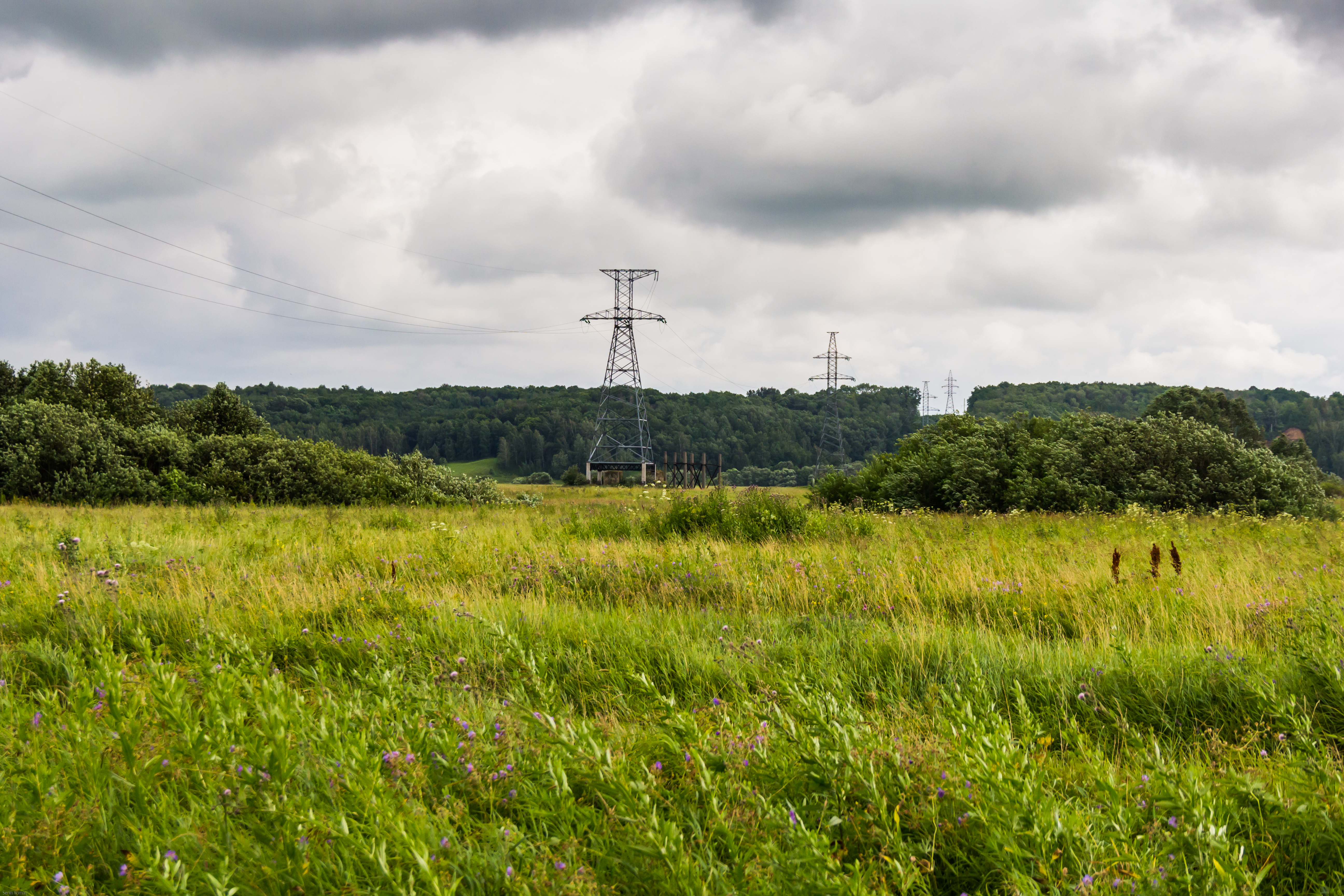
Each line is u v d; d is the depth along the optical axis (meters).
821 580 7.66
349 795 2.76
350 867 2.36
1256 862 2.62
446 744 3.17
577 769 2.98
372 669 4.48
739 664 4.84
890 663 5.04
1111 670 4.55
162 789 2.95
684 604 7.28
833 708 3.40
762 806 2.67
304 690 4.41
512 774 3.05
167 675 3.54
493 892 2.32
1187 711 4.14
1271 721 3.89
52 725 3.39
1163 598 6.59
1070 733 3.74
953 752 3.03
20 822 2.65
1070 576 7.57
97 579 7.44
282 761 2.79
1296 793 2.85
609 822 2.65
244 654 4.44
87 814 2.72
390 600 6.57
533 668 4.28
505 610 6.25
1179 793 2.66
